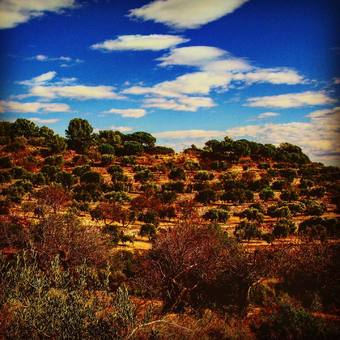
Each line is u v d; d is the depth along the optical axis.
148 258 19.34
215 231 23.92
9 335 6.59
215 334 11.95
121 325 7.38
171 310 15.03
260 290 18.70
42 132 103.94
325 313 17.30
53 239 19.62
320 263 20.39
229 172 85.69
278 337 13.03
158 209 51.25
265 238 37.06
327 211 58.97
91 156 90.81
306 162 102.81
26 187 58.56
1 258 8.14
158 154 102.94
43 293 7.50
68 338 6.80
